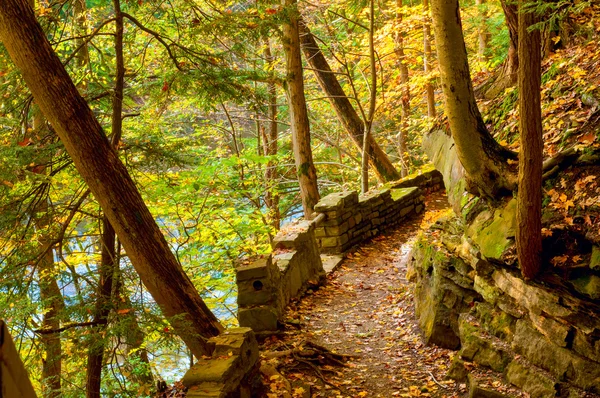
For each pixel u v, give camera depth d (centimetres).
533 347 532
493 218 588
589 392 476
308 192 1332
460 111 568
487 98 844
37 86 564
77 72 862
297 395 576
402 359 682
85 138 583
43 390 786
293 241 921
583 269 479
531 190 471
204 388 449
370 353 709
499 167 581
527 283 516
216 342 509
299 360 660
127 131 1066
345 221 1152
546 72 734
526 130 456
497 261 553
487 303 620
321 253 1135
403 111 1852
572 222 502
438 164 877
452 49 545
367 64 1984
